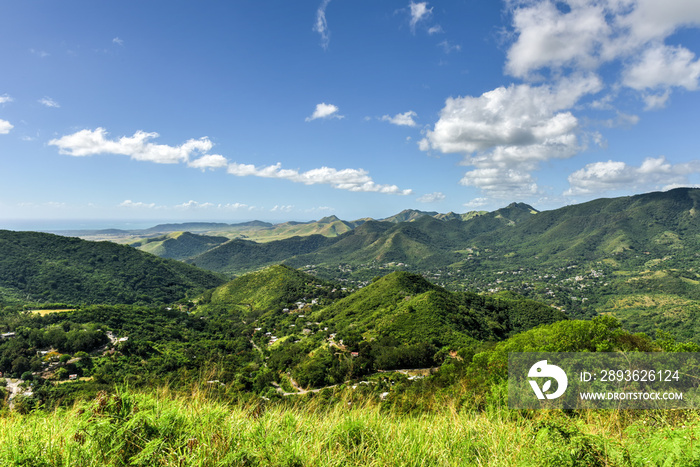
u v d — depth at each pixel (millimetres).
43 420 3969
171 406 4145
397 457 3846
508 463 3768
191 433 3643
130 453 3463
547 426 3693
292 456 3498
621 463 3023
